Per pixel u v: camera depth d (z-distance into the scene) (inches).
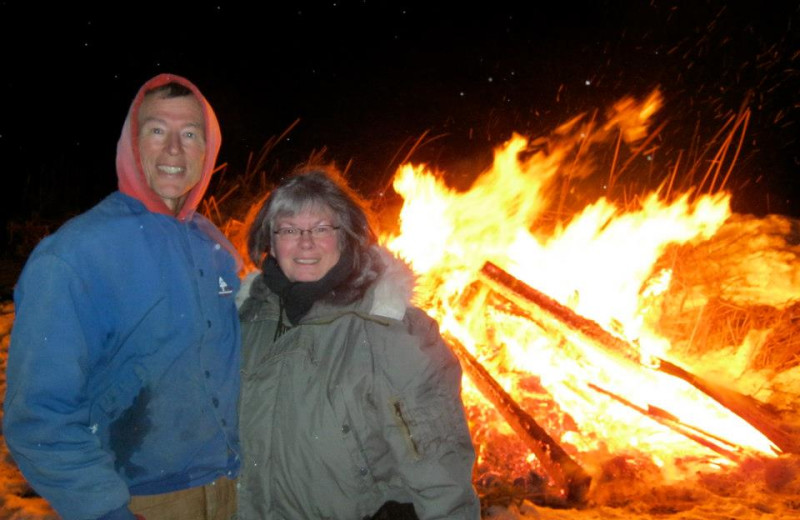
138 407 74.9
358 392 80.7
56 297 68.9
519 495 147.4
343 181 89.9
